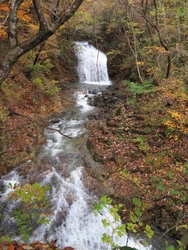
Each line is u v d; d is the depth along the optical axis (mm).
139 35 13828
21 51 2426
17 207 6102
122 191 6695
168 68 11250
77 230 5855
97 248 5531
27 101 11195
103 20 15898
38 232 5516
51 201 6418
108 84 18875
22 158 7961
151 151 7809
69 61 19391
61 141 9492
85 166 7805
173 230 5680
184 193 6371
